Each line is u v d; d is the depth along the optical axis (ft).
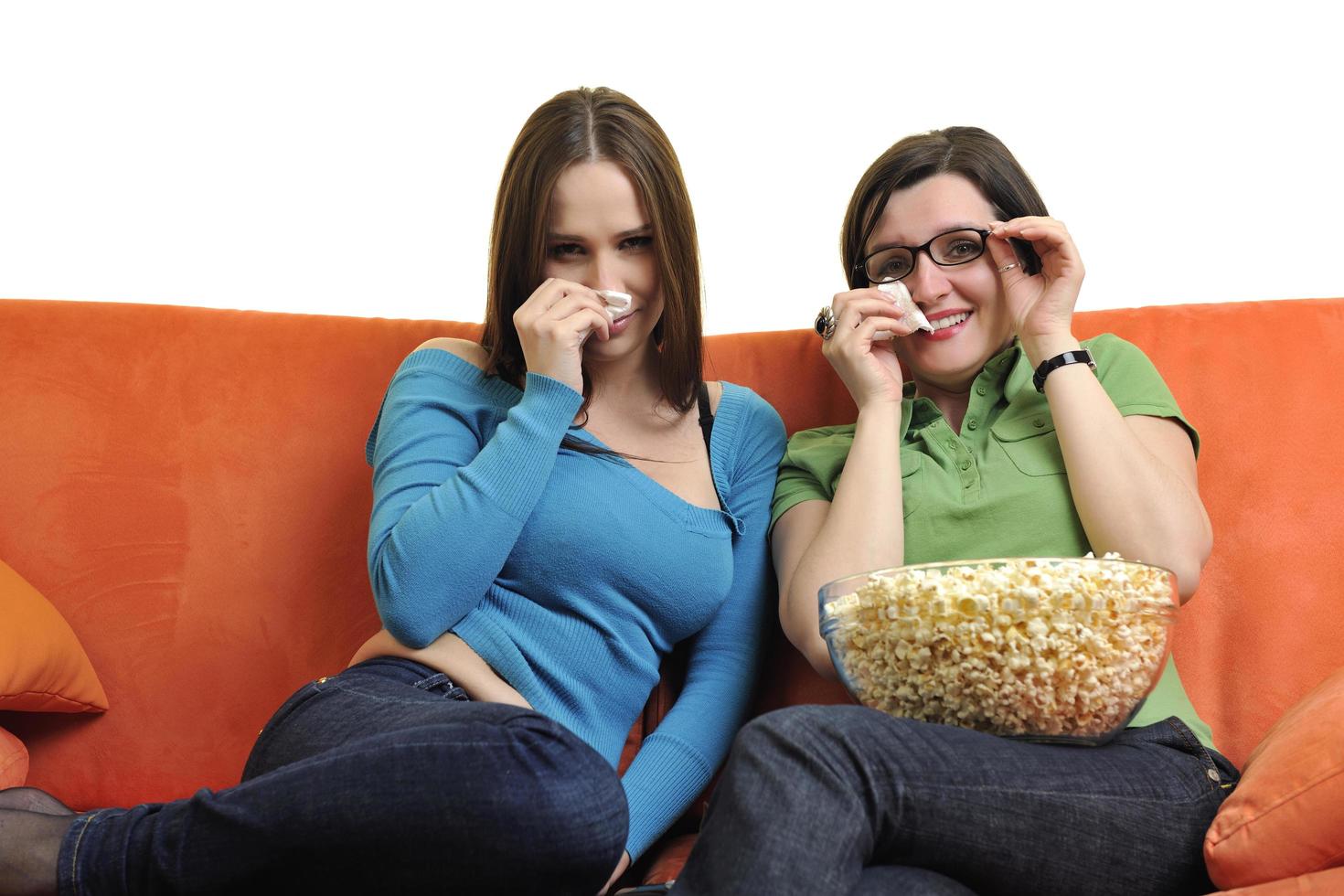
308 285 9.23
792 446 5.81
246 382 6.00
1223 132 8.76
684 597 5.16
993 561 3.71
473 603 4.87
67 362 6.01
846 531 4.99
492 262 5.44
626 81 9.44
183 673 5.65
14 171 9.04
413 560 4.75
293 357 6.07
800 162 9.28
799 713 3.57
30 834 3.97
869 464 5.12
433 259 9.29
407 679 4.74
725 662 5.31
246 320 6.18
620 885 4.85
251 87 9.32
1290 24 8.70
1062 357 5.04
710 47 9.41
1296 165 8.65
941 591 3.66
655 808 4.79
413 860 3.67
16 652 5.14
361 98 9.39
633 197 5.19
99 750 5.58
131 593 5.74
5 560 5.76
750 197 9.30
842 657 3.99
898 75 9.21
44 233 9.01
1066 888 3.59
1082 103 8.96
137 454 5.89
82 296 8.98
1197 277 8.73
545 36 9.45
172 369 6.01
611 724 5.07
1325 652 5.15
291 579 5.76
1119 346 5.47
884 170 5.54
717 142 9.37
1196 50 8.83
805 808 3.31
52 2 9.18
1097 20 8.97
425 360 5.48
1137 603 3.64
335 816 3.64
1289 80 8.69
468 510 4.79
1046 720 3.72
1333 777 3.31
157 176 9.15
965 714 3.79
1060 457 5.06
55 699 5.38
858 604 3.86
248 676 5.66
